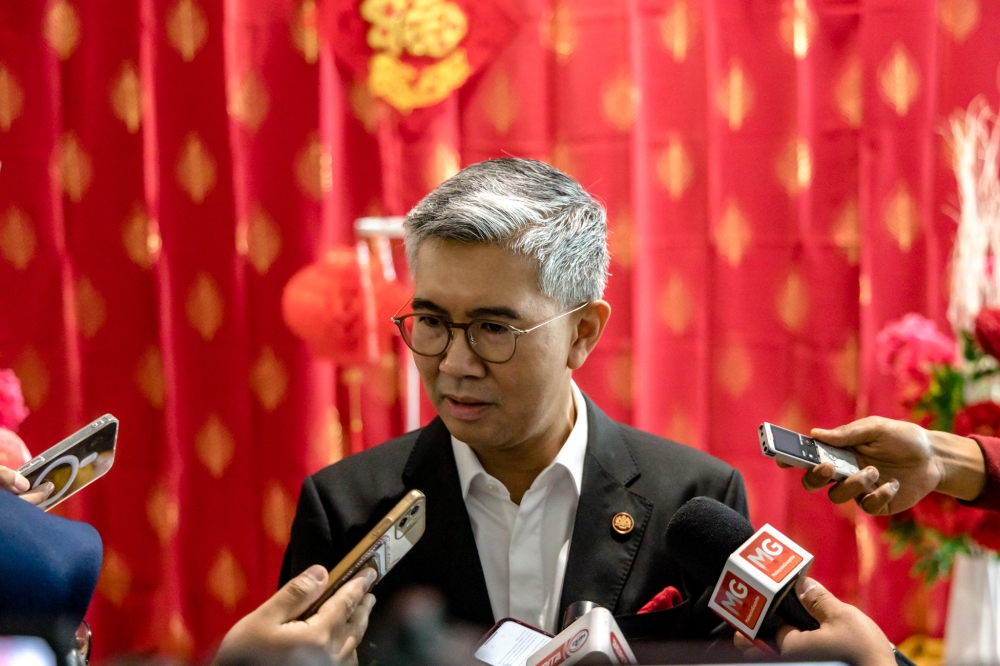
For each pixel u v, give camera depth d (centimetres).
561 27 312
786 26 304
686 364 318
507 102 315
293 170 317
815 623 94
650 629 111
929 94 300
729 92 310
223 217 318
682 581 120
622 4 308
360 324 277
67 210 318
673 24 310
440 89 314
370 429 323
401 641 74
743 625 93
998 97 297
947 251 302
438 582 119
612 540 120
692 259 315
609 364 317
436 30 312
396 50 313
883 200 305
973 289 251
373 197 319
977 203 282
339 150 319
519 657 95
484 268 103
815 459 107
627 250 313
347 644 90
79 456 109
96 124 316
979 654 210
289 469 323
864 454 116
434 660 73
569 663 81
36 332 316
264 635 83
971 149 274
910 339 207
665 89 312
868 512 109
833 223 308
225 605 326
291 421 322
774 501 315
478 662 85
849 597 310
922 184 303
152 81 317
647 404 320
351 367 320
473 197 104
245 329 321
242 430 322
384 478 127
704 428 318
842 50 304
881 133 303
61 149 317
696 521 103
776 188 309
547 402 109
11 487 101
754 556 94
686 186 314
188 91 316
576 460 123
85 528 83
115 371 321
